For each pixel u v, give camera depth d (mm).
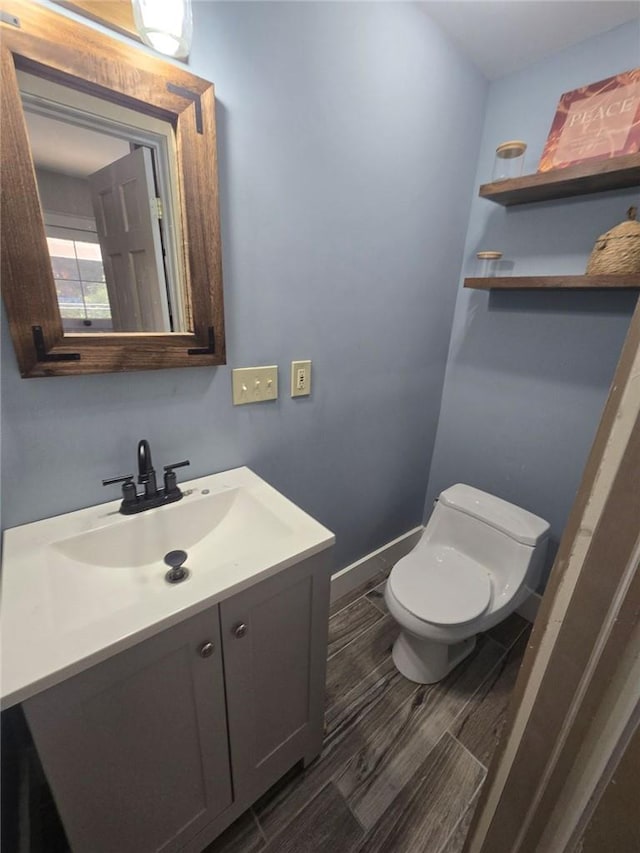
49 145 742
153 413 1031
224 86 904
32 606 677
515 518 1489
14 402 821
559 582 414
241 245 1051
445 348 1857
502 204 1537
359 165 1228
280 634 896
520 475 1719
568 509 1585
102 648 600
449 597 1338
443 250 1639
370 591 1890
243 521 1082
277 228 1106
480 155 1608
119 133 802
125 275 875
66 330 830
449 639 1266
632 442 325
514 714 514
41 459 887
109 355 886
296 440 1401
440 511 1642
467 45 1334
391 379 1662
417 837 1015
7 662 571
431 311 1708
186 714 771
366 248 1353
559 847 457
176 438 1096
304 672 1006
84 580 867
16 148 691
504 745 541
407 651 1442
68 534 875
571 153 1278
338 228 1249
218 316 1026
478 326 1739
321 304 1297
